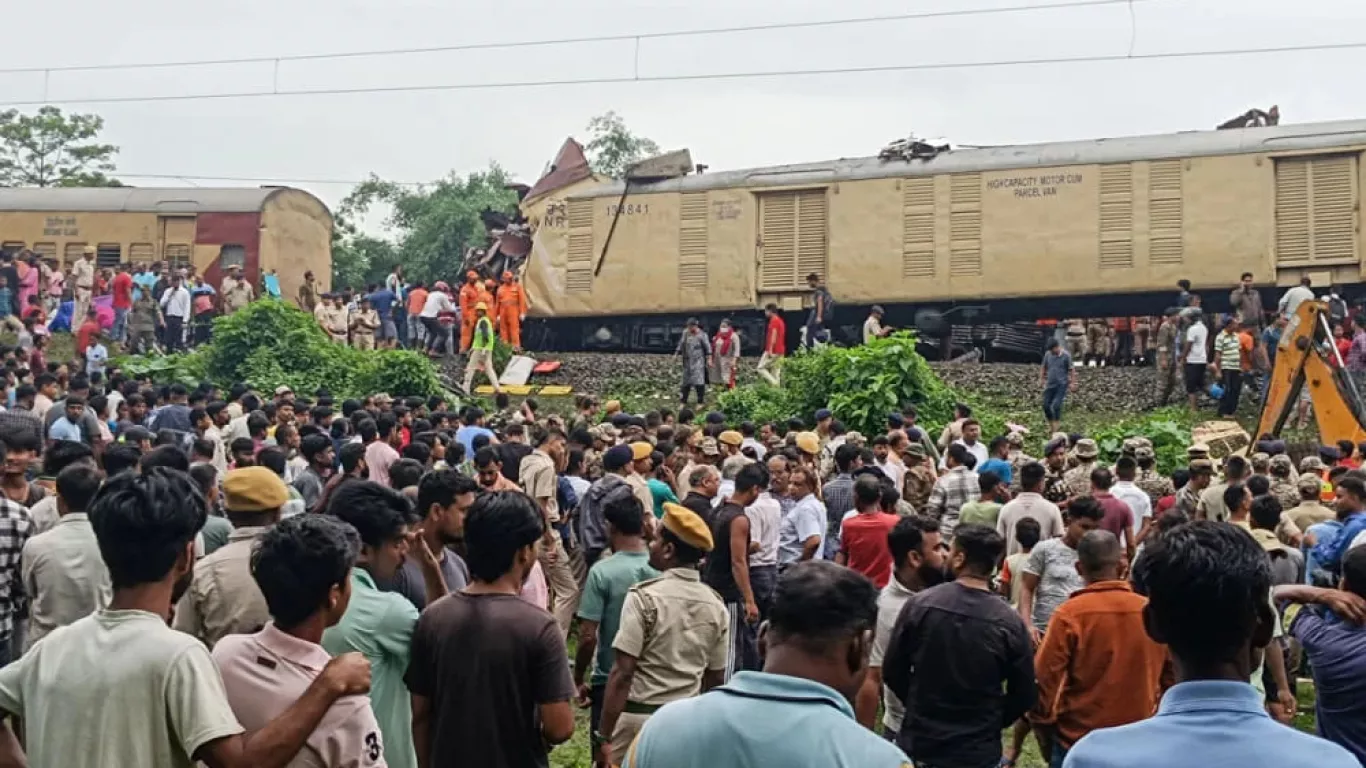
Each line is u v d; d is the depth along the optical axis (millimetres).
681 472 11992
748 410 20359
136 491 3682
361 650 4703
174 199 28703
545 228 26891
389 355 22016
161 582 3715
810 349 23031
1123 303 23250
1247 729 2912
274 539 4012
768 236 25078
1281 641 6922
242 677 3938
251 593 5070
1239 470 10094
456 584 6293
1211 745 2889
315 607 4020
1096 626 5652
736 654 8250
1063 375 19625
